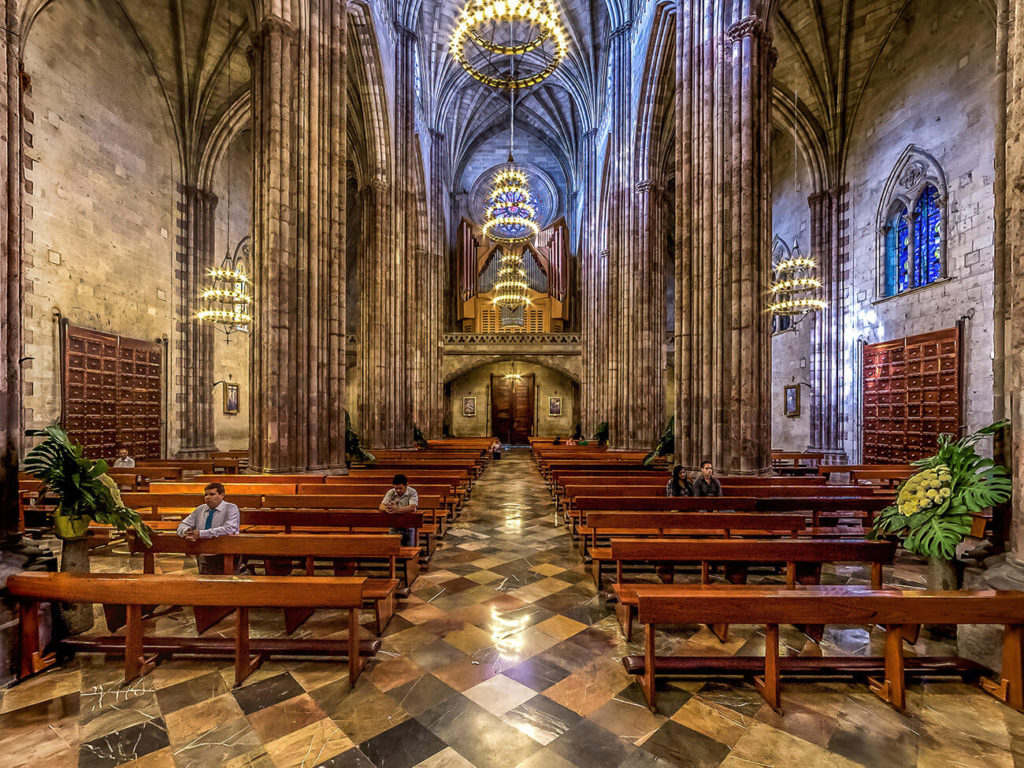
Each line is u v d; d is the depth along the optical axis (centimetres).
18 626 412
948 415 1390
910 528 491
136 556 757
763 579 655
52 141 1309
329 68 1136
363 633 488
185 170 1838
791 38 1686
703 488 795
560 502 1123
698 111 1088
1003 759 317
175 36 1670
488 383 3725
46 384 1289
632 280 1866
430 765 308
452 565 706
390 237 1930
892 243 1639
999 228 496
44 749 322
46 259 1292
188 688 393
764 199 1013
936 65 1448
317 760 312
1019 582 404
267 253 1013
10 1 458
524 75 3095
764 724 351
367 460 1445
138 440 1619
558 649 457
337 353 1134
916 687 396
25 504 888
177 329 1805
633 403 1856
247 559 706
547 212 3925
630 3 1981
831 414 1853
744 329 997
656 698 380
